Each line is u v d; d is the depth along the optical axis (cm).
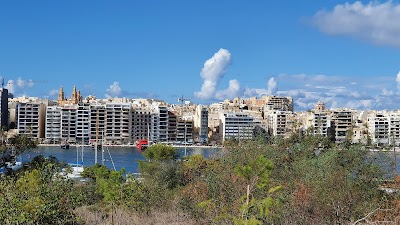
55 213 2041
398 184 2200
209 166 2623
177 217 2355
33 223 1962
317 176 2242
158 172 4359
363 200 2055
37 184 2114
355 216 1975
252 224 1391
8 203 1934
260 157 1473
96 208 2983
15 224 1895
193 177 3275
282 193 1833
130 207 2894
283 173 2448
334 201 2017
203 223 2059
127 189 2983
